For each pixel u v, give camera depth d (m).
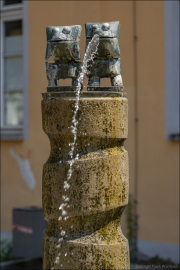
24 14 6.69
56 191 1.64
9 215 6.76
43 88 6.56
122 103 1.66
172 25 5.69
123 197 1.66
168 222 5.64
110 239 1.65
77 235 1.64
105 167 1.62
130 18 5.97
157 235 5.71
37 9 6.56
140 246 5.80
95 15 6.14
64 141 1.65
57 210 1.64
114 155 1.63
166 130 5.69
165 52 5.73
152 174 5.77
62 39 1.70
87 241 1.62
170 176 5.64
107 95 1.64
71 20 6.26
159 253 5.66
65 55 1.70
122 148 1.71
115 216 1.68
